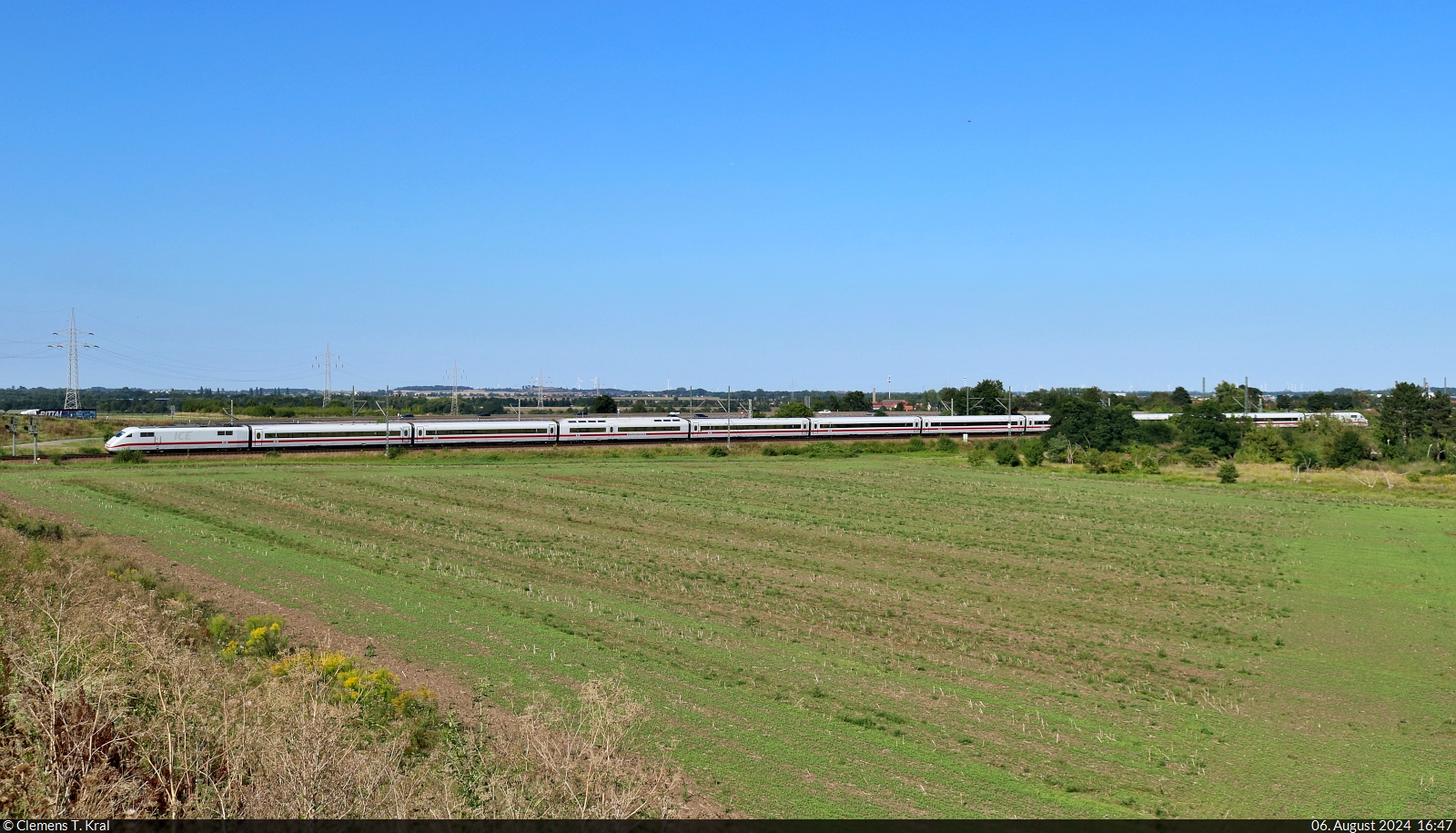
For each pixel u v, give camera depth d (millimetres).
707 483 97688
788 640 38781
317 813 17766
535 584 48031
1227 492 94938
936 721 29672
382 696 27266
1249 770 26641
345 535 61250
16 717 19000
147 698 20781
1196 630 42094
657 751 25953
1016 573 53969
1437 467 115875
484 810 19578
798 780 24719
